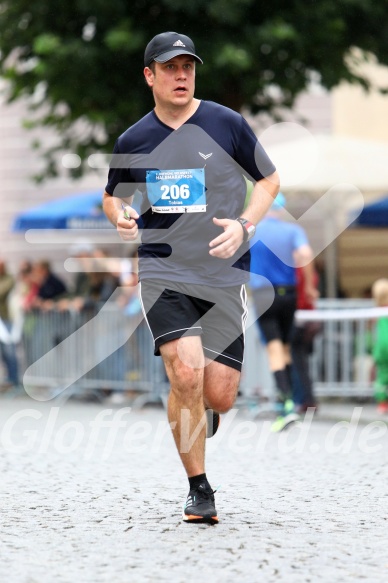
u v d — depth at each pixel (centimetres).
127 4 3008
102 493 1445
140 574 1001
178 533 1182
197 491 1244
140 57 3023
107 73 3041
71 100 3064
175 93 1239
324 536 1167
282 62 3100
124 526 1220
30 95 3362
